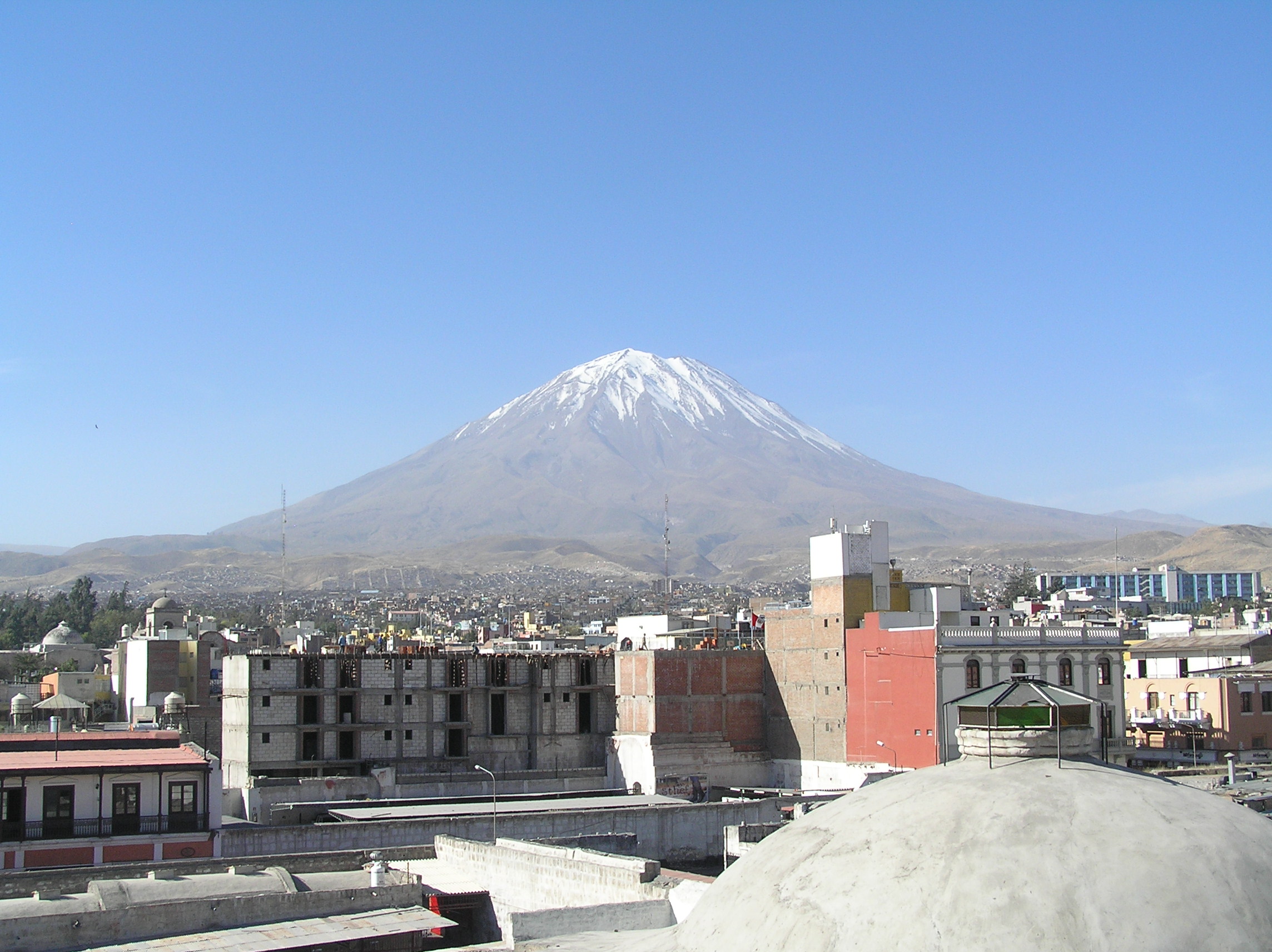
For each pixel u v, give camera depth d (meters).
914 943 20.80
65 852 62.38
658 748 111.56
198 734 132.00
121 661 176.88
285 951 41.50
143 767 64.75
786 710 116.25
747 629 142.12
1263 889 21.05
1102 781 23.25
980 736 25.72
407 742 108.88
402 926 44.25
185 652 171.00
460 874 57.50
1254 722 109.06
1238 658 122.94
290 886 48.31
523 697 115.25
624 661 117.44
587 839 66.75
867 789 26.08
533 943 32.69
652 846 76.88
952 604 114.94
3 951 40.56
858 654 109.19
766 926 22.70
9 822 61.91
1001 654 103.19
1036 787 23.02
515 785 110.25
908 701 103.69
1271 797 62.97
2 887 47.84
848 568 112.38
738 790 107.12
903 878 21.75
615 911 38.66
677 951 24.36
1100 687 106.44
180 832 65.06
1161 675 128.50
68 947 41.50
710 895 25.59
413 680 110.25
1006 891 20.88
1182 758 104.88
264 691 104.12
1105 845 21.34
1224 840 21.69
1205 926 20.27
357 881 52.28
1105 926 20.23
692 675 115.31
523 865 51.78
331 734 106.00
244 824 73.81
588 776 114.12
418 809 87.44
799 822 25.83
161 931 43.12
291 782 97.44
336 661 107.19
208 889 46.81
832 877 22.59
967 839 21.97
